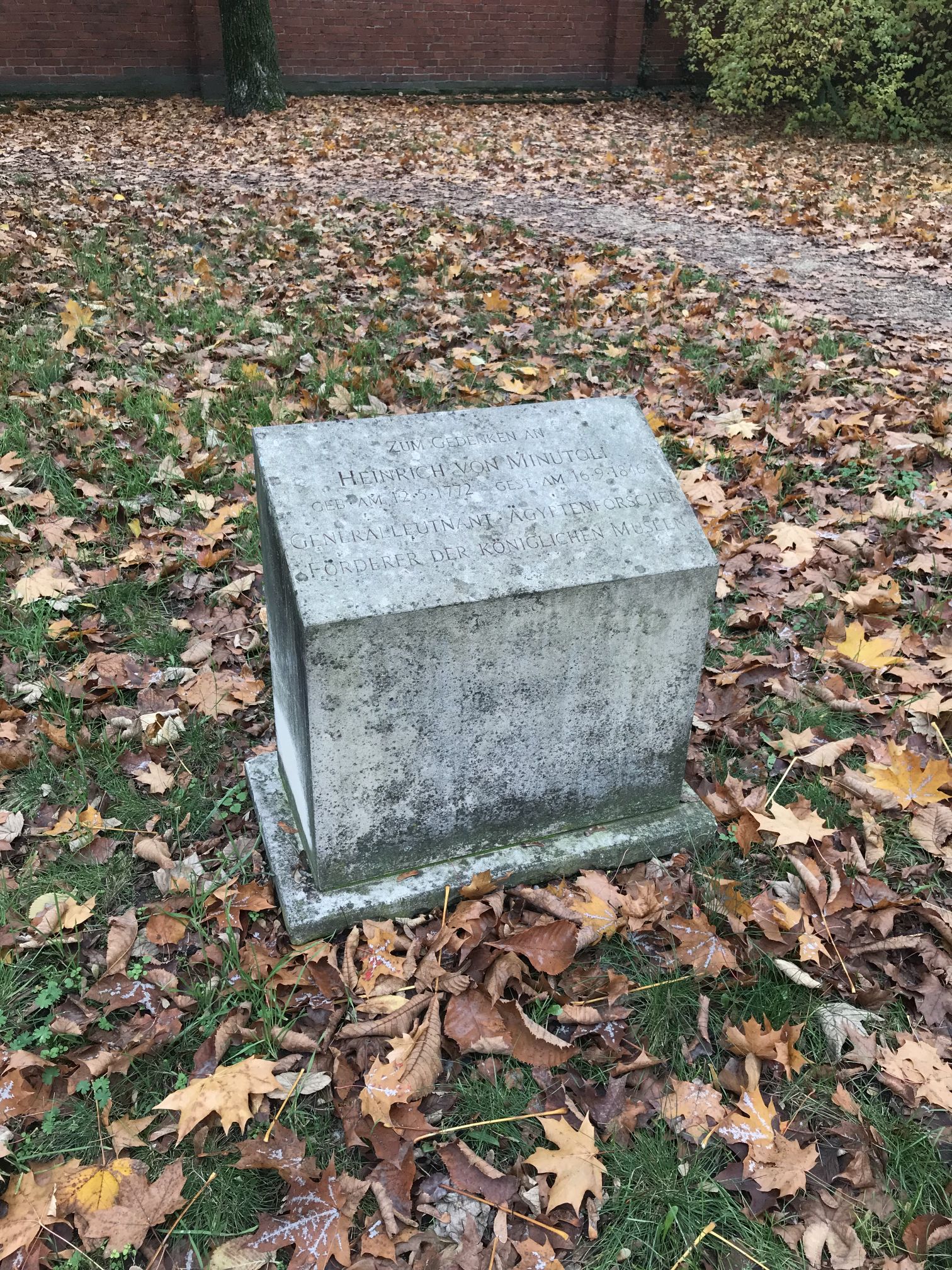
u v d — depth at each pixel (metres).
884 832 2.83
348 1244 1.87
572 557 2.29
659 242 8.36
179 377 5.32
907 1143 2.07
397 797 2.40
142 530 4.07
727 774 3.02
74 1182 1.95
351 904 2.45
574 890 2.61
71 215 8.20
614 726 2.55
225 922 2.52
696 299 6.82
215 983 2.35
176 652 3.52
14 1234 1.87
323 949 2.40
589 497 2.40
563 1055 2.20
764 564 4.02
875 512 4.22
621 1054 2.24
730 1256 1.90
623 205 9.55
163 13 13.13
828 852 2.73
